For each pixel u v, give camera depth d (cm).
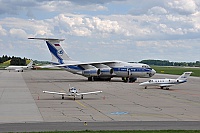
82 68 10550
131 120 3453
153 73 10400
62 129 2906
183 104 4916
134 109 4334
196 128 2983
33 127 3008
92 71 10375
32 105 4678
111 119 3516
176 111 4172
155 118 3600
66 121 3366
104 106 4619
